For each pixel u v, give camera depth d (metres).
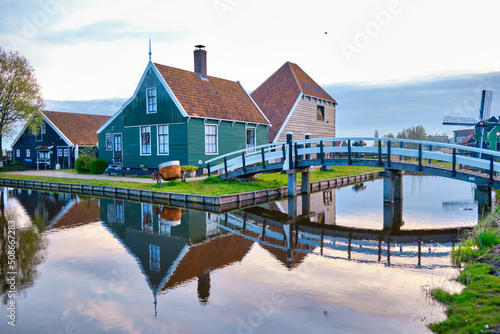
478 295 5.38
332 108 34.75
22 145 38.62
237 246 9.16
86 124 38.25
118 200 16.75
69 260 8.02
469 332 4.39
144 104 22.94
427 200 17.08
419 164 14.08
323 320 5.15
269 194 17.17
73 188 20.23
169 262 7.86
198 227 11.30
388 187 15.29
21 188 22.50
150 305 5.75
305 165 16.58
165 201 16.03
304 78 33.09
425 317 5.09
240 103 26.34
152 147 23.05
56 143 35.59
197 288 6.39
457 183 25.70
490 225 9.20
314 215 13.47
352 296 5.94
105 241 9.63
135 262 7.87
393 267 7.38
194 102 22.30
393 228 11.33
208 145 22.69
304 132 30.16
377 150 15.08
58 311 5.60
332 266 7.53
